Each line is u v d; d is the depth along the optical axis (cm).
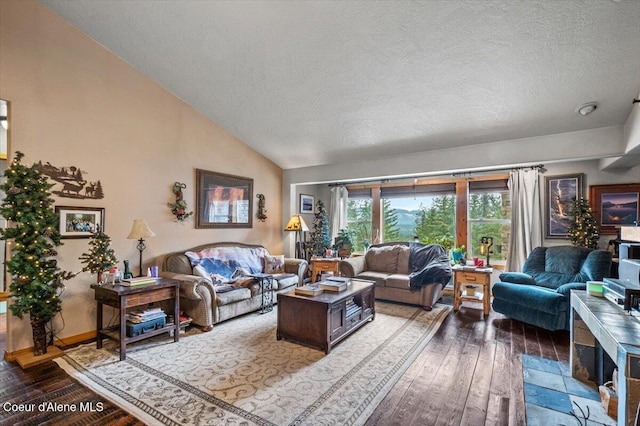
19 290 260
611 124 329
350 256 579
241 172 498
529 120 339
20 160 272
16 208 259
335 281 359
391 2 234
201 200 435
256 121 436
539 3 214
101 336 295
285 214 578
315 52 294
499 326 362
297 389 224
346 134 426
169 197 398
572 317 244
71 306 311
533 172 464
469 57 269
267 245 546
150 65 355
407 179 582
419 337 326
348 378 240
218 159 461
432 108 343
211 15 272
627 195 411
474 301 419
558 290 338
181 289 338
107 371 251
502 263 501
